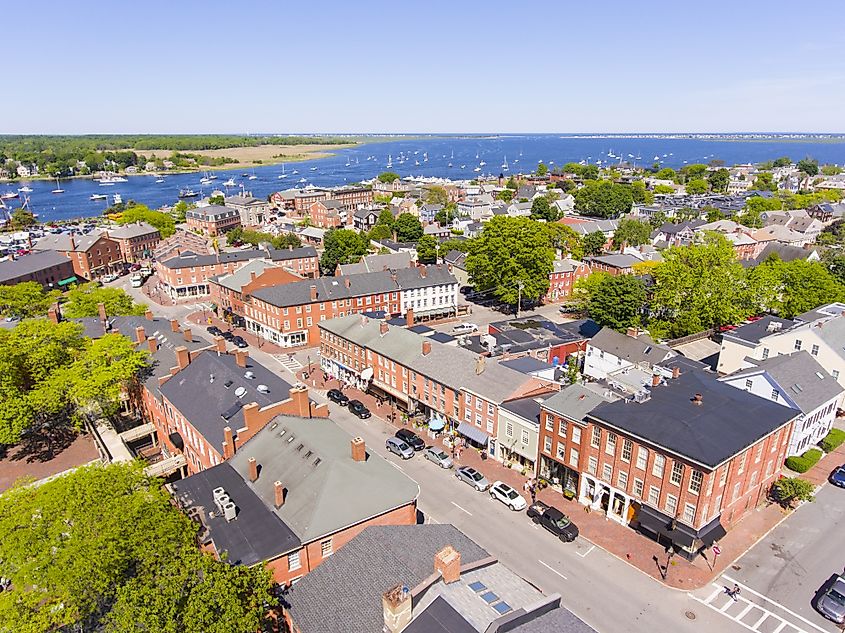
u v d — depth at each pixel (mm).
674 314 96250
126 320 83188
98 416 70188
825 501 54250
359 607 31875
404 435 66875
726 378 63938
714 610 41094
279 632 36094
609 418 49750
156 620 27578
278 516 41375
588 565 45875
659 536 48344
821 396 62906
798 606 41531
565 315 117188
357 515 41000
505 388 61906
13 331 70750
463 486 57625
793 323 80750
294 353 98375
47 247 153750
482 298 130875
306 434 48406
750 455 47906
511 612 27859
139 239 176000
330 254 146750
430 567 33719
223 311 119438
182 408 59156
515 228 116000
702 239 133750
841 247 143750
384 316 95688
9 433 61719
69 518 34688
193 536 35562
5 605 31438
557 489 56688
